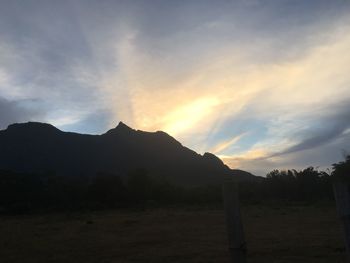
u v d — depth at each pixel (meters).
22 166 196.50
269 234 21.92
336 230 22.61
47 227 31.16
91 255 17.47
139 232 25.53
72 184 69.56
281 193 70.62
